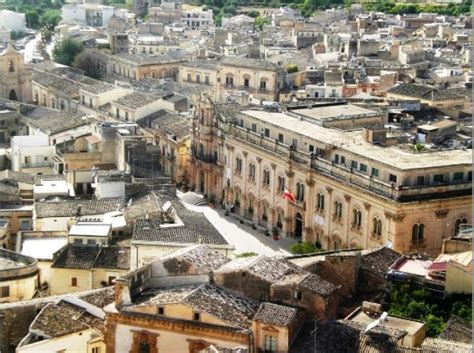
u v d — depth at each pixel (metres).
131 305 89.62
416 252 131.00
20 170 194.25
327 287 88.06
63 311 100.56
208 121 192.50
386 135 158.50
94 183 171.75
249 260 95.25
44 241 141.50
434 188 136.62
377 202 139.00
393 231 135.88
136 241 127.31
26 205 160.38
